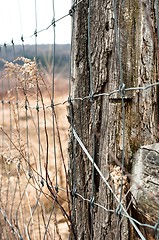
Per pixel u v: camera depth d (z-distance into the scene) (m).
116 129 1.17
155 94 1.11
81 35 1.27
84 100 1.29
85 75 1.29
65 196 2.68
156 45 1.09
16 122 1.86
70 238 1.42
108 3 1.16
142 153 1.04
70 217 1.40
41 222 2.47
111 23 1.15
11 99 1.82
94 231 1.30
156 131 1.11
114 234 1.21
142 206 1.01
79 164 1.34
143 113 1.12
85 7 1.26
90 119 1.28
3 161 2.10
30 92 1.58
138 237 1.11
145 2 1.09
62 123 2.72
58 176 2.63
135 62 1.12
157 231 0.87
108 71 1.18
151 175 1.00
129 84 1.13
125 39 1.12
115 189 1.13
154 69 1.10
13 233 1.92
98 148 1.26
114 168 1.16
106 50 1.18
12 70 1.61
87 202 1.34
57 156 3.10
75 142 1.35
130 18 1.11
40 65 1.62
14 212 2.36
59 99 2.39
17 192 2.62
